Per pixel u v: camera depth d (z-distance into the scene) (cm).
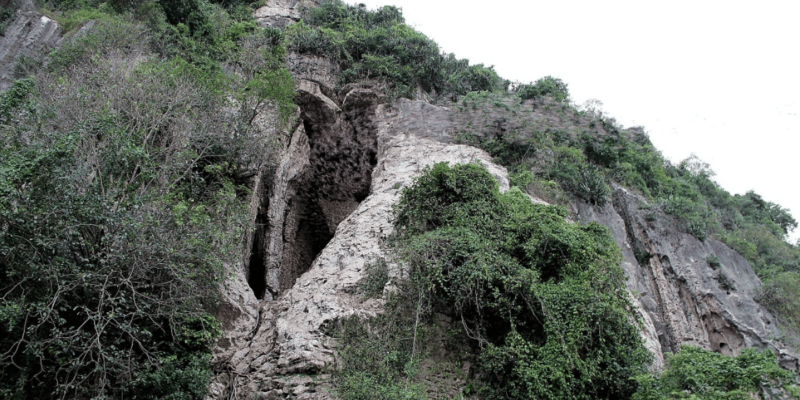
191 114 1428
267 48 2011
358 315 1237
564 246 1285
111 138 1140
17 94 1228
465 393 1164
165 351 1137
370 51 2466
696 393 977
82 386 1003
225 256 1231
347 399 1088
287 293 1420
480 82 2616
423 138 2016
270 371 1182
